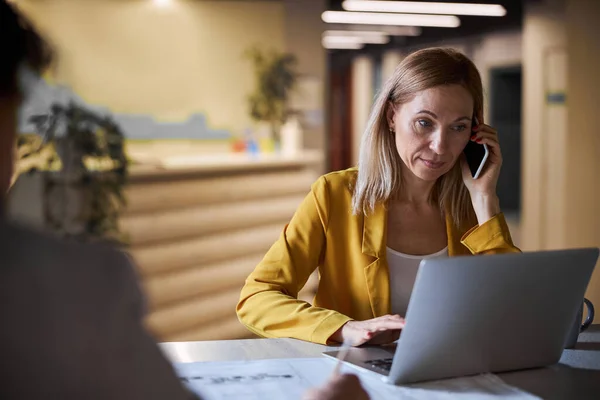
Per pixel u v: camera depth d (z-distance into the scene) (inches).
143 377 26.8
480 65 458.3
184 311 199.2
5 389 24.6
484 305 48.4
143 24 297.3
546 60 337.7
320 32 333.1
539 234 343.0
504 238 72.4
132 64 295.3
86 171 171.9
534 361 53.9
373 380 50.5
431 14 369.7
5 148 29.9
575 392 48.7
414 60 70.9
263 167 235.6
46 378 24.9
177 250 199.5
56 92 273.1
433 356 48.9
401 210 75.2
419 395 47.2
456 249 75.1
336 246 74.5
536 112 344.5
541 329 52.4
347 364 54.0
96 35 286.2
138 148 298.2
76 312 25.8
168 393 27.4
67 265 26.3
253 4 319.3
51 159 173.2
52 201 166.1
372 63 594.9
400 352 48.0
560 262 50.2
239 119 318.7
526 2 344.5
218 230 214.7
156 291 190.9
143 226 189.5
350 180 76.0
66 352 25.3
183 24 305.6
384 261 72.8
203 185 211.6
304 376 50.8
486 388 48.8
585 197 266.8
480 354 50.8
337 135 642.8
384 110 72.8
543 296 50.8
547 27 335.0
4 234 26.1
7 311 24.9
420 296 46.0
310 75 333.1
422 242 75.0
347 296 74.6
